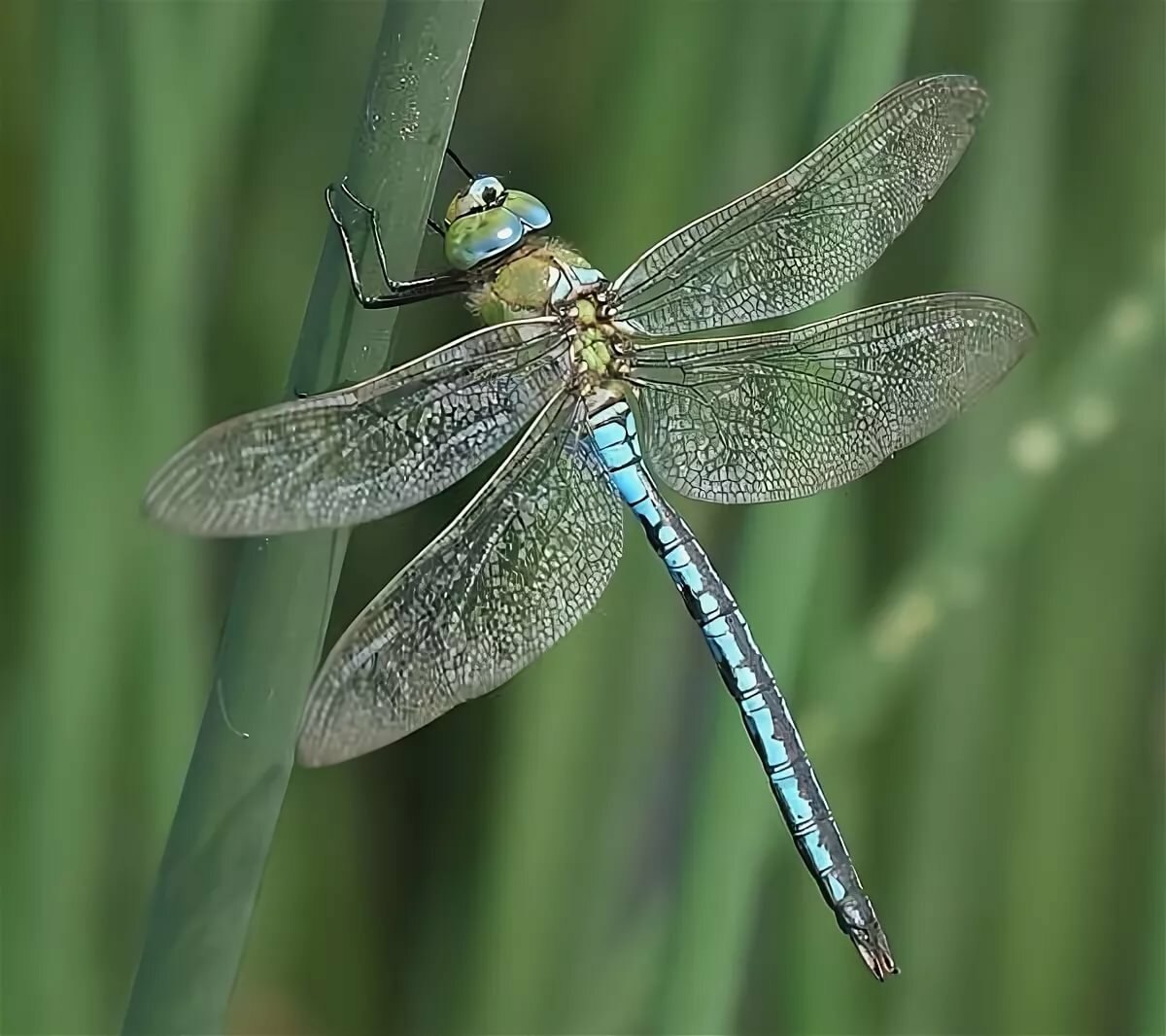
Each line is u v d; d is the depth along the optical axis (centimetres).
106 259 148
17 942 149
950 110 148
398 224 144
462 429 146
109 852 149
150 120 148
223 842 143
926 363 148
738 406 148
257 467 144
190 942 143
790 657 146
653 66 149
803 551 146
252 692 143
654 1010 147
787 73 149
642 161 149
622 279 148
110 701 149
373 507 145
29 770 149
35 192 149
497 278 148
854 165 148
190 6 148
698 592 148
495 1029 149
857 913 148
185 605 149
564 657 149
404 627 146
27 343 149
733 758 146
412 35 143
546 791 149
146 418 149
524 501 147
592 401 148
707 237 148
